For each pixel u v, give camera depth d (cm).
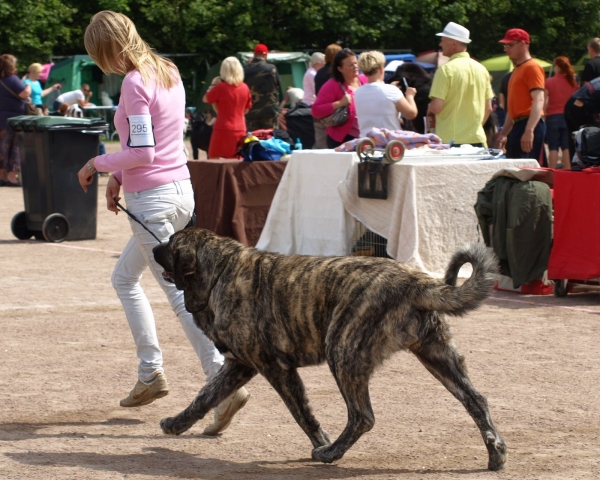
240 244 501
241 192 1188
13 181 2092
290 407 483
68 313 852
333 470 464
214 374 540
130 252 566
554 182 902
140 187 538
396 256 988
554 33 4034
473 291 435
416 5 3925
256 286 479
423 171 975
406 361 686
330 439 492
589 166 913
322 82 1453
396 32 3991
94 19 532
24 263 1125
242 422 553
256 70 1636
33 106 2075
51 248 1245
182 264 496
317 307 464
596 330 783
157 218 539
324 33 4084
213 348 550
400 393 605
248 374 509
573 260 894
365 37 3966
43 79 3391
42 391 614
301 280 468
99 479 447
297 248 1098
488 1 3962
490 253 447
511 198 916
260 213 1201
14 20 3709
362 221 1025
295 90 2508
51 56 3750
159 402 592
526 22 4128
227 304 483
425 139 1052
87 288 966
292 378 483
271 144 1218
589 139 912
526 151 1143
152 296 933
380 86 1114
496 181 942
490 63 3117
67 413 569
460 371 457
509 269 937
